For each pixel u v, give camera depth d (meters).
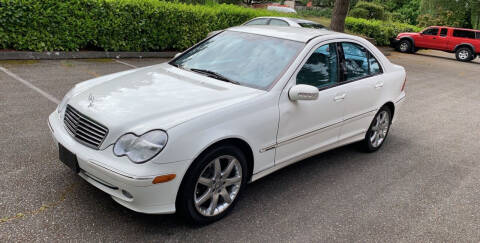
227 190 3.28
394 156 5.24
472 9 29.30
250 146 3.24
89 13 9.16
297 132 3.71
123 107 3.00
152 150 2.66
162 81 3.57
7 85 6.31
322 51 4.00
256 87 3.52
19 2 7.98
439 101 9.37
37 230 2.83
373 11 28.02
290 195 3.81
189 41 11.80
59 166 3.81
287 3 36.50
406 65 16.52
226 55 4.04
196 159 2.86
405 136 6.24
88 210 3.15
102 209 3.19
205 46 4.34
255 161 3.36
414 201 3.99
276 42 4.02
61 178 3.59
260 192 3.81
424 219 3.65
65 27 8.88
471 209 3.95
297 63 3.68
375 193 4.07
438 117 7.73
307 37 4.04
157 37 10.86
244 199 3.63
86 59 9.28
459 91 11.16
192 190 2.90
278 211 3.49
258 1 25.05
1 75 6.87
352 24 21.91
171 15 10.88
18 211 3.02
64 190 3.40
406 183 4.41
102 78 3.89
